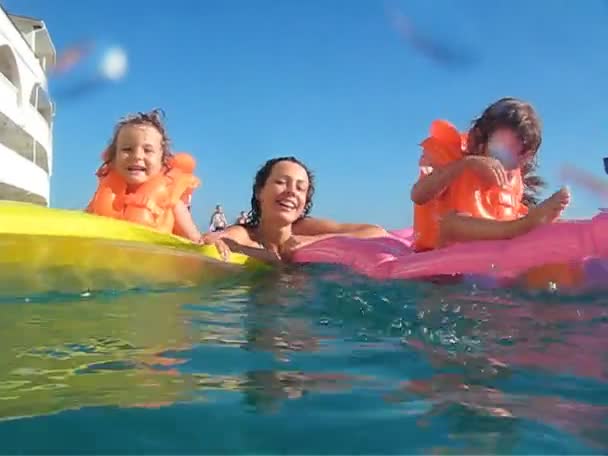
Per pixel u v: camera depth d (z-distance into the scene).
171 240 1.50
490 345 0.77
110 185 1.79
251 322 0.91
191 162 1.93
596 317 0.94
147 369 0.65
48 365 0.66
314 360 0.69
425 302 1.08
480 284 1.29
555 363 0.69
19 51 6.12
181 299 1.14
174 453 0.43
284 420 0.50
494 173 1.54
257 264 1.58
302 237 1.85
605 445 0.46
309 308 1.03
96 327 0.86
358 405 0.54
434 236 1.66
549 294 1.16
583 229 1.33
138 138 1.78
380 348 0.75
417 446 0.46
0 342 0.76
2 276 1.18
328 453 0.44
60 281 1.21
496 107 1.61
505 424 0.50
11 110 5.88
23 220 1.37
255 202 1.85
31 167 6.51
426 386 0.60
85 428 0.48
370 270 1.51
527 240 1.36
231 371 0.64
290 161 1.83
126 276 1.28
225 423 0.49
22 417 0.50
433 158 1.66
